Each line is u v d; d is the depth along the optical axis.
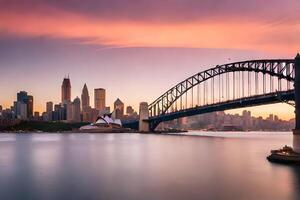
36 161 110.44
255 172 82.31
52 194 61.19
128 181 72.56
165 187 66.19
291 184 67.69
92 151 150.12
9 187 67.25
